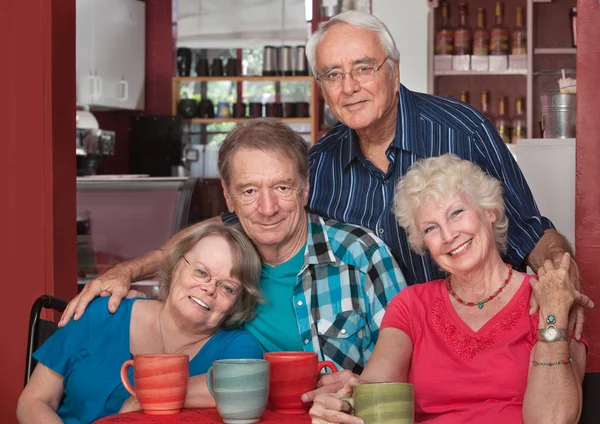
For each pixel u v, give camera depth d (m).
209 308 1.80
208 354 1.85
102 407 1.85
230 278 1.81
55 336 1.91
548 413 1.58
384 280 2.00
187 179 4.02
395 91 2.24
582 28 2.27
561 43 5.89
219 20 6.96
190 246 1.83
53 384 1.90
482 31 5.70
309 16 6.88
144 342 1.89
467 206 1.75
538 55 5.88
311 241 2.03
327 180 2.32
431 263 2.20
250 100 6.86
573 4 5.86
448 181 1.75
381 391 1.44
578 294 1.66
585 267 2.29
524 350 1.70
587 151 2.28
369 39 2.15
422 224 1.77
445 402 1.73
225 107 6.72
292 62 6.73
